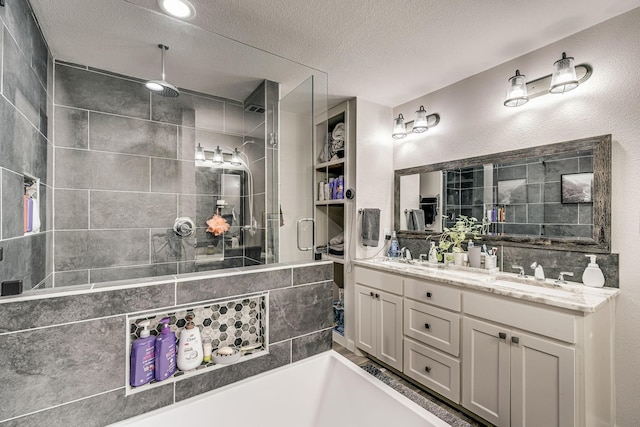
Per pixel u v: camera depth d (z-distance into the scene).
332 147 2.88
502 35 1.67
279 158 2.06
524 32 1.64
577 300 1.31
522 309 1.44
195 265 2.05
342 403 1.33
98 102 1.78
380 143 2.77
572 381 1.26
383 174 2.79
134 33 1.56
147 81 1.88
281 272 1.42
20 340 0.86
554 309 1.33
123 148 1.87
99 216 1.79
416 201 2.60
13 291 0.89
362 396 1.24
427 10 1.44
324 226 2.91
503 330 1.52
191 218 2.07
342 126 2.82
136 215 1.90
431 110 2.50
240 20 1.52
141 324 1.08
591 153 1.59
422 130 2.46
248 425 1.22
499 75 2.02
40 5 1.31
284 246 1.97
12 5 1.08
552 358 1.33
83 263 1.74
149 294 1.08
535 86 1.80
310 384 1.42
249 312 1.38
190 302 1.17
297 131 2.04
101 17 1.43
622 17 1.48
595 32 1.57
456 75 2.19
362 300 2.50
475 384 1.65
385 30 1.62
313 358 1.48
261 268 1.40
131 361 1.05
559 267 1.71
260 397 1.27
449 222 2.33
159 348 1.09
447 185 2.35
